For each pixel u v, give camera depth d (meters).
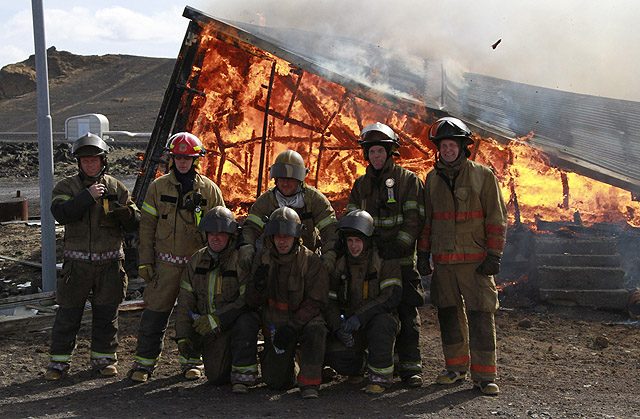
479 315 5.02
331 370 5.44
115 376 5.59
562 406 4.64
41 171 8.40
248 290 4.96
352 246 4.95
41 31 8.27
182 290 5.26
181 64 8.79
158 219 5.52
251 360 5.05
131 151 34.78
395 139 5.22
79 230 5.55
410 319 5.29
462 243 5.05
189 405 4.68
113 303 5.68
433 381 5.36
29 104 107.56
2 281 9.46
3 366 5.89
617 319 7.48
